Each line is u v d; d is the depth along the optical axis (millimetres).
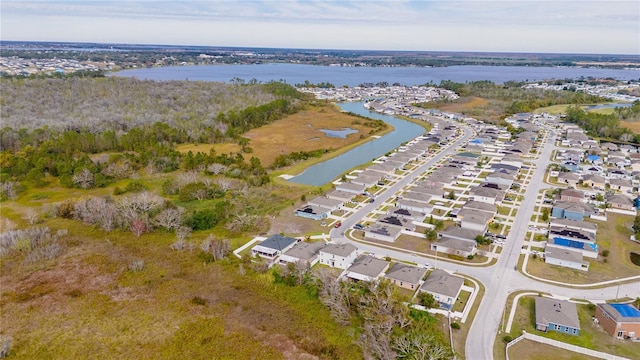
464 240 87000
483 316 64688
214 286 74688
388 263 79312
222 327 63562
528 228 95875
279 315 66562
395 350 56406
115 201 110125
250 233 94375
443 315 64812
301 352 58500
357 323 63781
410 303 66000
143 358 57062
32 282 75062
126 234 94562
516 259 82188
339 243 88688
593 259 82688
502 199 112062
